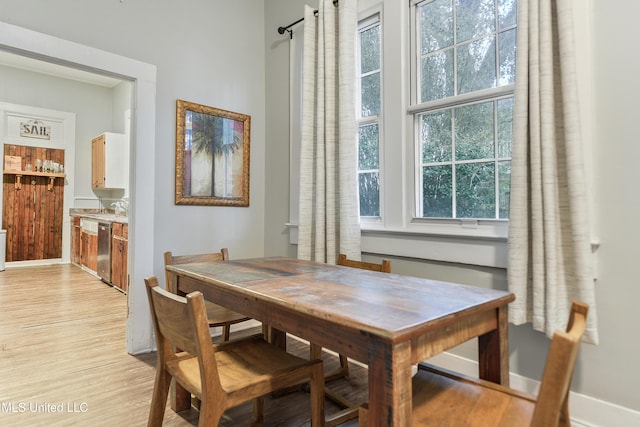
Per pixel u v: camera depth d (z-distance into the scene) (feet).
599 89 5.20
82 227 17.93
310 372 4.23
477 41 6.71
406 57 7.57
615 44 5.08
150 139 8.32
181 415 5.64
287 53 10.00
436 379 3.89
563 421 2.90
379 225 8.05
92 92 20.06
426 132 7.40
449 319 3.14
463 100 6.75
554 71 5.33
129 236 8.32
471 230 6.64
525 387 5.90
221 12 9.70
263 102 10.62
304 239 8.59
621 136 5.04
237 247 10.03
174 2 8.82
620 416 5.05
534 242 5.35
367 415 2.87
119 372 7.09
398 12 7.60
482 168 6.64
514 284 5.51
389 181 7.77
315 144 8.71
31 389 6.37
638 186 4.92
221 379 3.89
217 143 9.56
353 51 8.02
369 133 8.43
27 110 18.06
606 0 5.15
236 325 9.76
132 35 8.12
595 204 5.24
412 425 3.00
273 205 10.40
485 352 3.94
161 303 3.99
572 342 2.22
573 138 5.06
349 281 4.67
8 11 6.62
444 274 6.88
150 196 8.31
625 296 5.02
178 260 6.97
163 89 8.61
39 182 18.92
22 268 17.99
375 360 2.84
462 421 3.09
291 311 3.64
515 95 5.57
